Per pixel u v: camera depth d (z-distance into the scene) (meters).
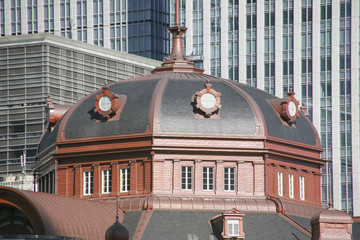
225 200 166.50
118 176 169.12
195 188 167.50
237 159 169.25
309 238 161.62
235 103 172.38
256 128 170.38
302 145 176.00
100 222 155.75
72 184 172.25
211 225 162.12
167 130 168.12
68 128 174.00
